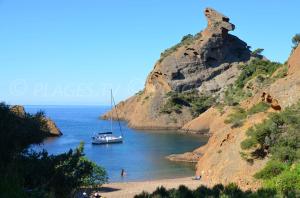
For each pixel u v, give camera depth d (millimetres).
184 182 44062
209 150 49469
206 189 20844
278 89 50094
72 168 19750
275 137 36969
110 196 37625
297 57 68688
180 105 156750
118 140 103750
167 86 164000
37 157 19484
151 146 94625
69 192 18703
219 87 162875
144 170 59406
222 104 130750
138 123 158125
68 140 110688
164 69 167000
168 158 71562
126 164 65812
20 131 19328
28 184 16938
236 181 35750
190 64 167500
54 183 17969
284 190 22750
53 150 87250
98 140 101750
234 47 173875
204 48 167750
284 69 78250
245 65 161250
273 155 35469
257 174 34312
